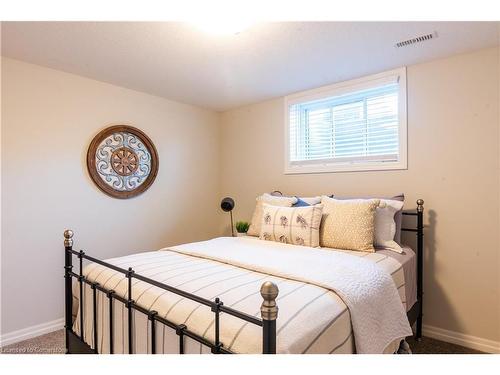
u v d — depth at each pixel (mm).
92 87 2551
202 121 3480
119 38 1852
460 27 1729
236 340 909
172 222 3160
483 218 2010
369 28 1746
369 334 1166
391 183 2393
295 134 3006
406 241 2301
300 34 1807
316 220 2072
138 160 2842
